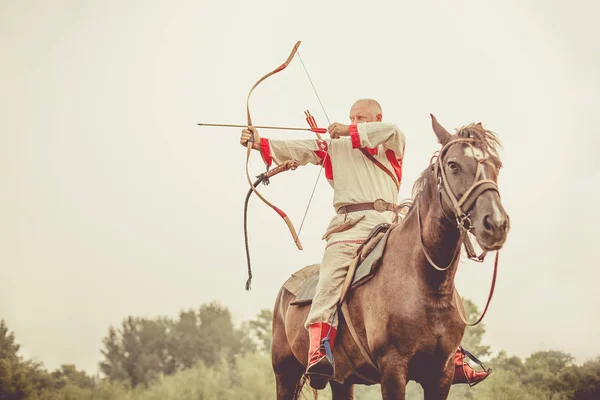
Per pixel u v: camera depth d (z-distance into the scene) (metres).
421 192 12.20
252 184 14.30
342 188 14.02
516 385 38.72
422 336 11.84
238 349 140.00
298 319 14.68
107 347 140.12
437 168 11.73
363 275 12.60
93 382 92.50
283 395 15.98
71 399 72.31
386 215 13.84
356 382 13.70
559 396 40.25
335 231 13.76
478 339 39.22
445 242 11.71
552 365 45.94
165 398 58.66
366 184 13.92
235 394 49.88
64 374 88.62
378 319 12.20
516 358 47.03
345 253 13.44
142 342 141.00
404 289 12.01
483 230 10.65
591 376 42.03
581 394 41.56
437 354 11.95
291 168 14.41
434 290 11.88
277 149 14.29
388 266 12.41
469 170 11.16
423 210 12.07
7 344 83.81
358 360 13.00
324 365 12.75
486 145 11.40
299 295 14.79
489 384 38.06
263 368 50.28
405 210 14.30
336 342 13.31
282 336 15.82
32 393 72.69
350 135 13.45
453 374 12.39
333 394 15.14
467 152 11.31
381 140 13.46
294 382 16.00
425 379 12.22
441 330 11.89
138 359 137.12
